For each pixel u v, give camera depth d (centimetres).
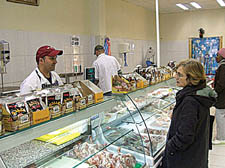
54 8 446
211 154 358
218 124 394
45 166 162
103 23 550
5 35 358
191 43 799
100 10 538
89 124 213
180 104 191
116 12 622
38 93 151
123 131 222
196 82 189
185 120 180
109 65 415
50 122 142
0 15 350
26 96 141
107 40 554
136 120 226
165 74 334
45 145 182
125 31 671
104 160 191
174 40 869
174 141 185
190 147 190
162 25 882
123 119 224
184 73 193
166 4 706
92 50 553
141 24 763
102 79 414
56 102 150
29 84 230
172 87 347
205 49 781
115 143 212
